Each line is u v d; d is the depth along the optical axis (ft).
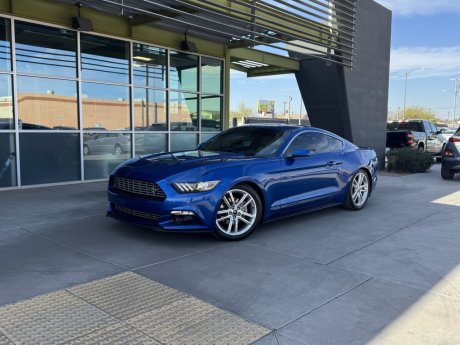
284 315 11.02
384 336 10.04
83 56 31.48
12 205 23.63
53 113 30.25
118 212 18.43
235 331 10.16
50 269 14.01
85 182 32.17
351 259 15.49
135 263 14.71
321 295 12.28
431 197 28.89
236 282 13.16
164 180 16.35
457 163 36.63
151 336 9.86
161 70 36.78
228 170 17.38
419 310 11.39
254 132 21.77
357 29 42.22
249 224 18.04
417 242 17.78
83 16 30.45
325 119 49.96
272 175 18.78
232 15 28.96
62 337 9.75
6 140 28.07
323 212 23.70
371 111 45.75
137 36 34.12
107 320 10.59
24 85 28.58
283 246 17.02
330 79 48.14
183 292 12.34
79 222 20.07
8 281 12.93
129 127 34.99
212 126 41.86
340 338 9.93
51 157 30.35
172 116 38.14
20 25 27.96
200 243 17.17
